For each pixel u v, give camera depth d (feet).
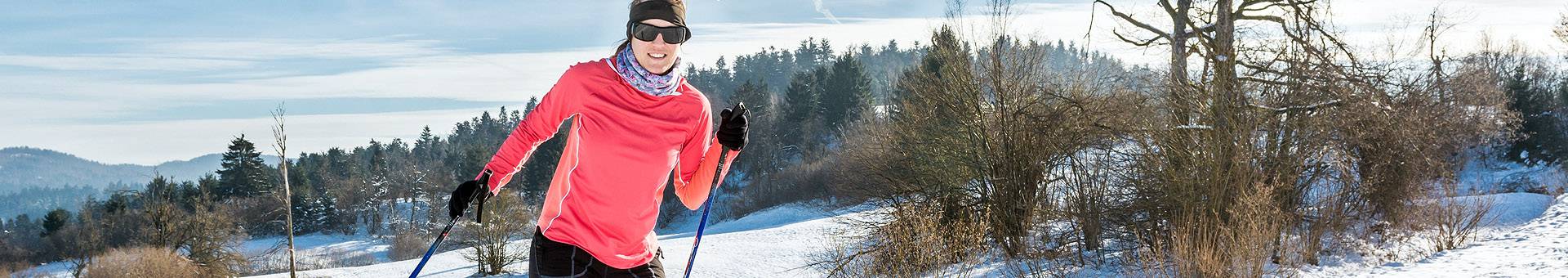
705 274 70.54
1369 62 50.85
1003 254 51.75
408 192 272.31
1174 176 43.39
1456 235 50.93
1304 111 46.37
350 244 233.55
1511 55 151.43
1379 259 44.14
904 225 47.39
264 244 230.48
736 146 8.20
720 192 214.90
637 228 7.81
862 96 257.96
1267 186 43.73
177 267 101.19
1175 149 44.52
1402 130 48.49
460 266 98.37
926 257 46.75
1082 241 50.42
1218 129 44.01
